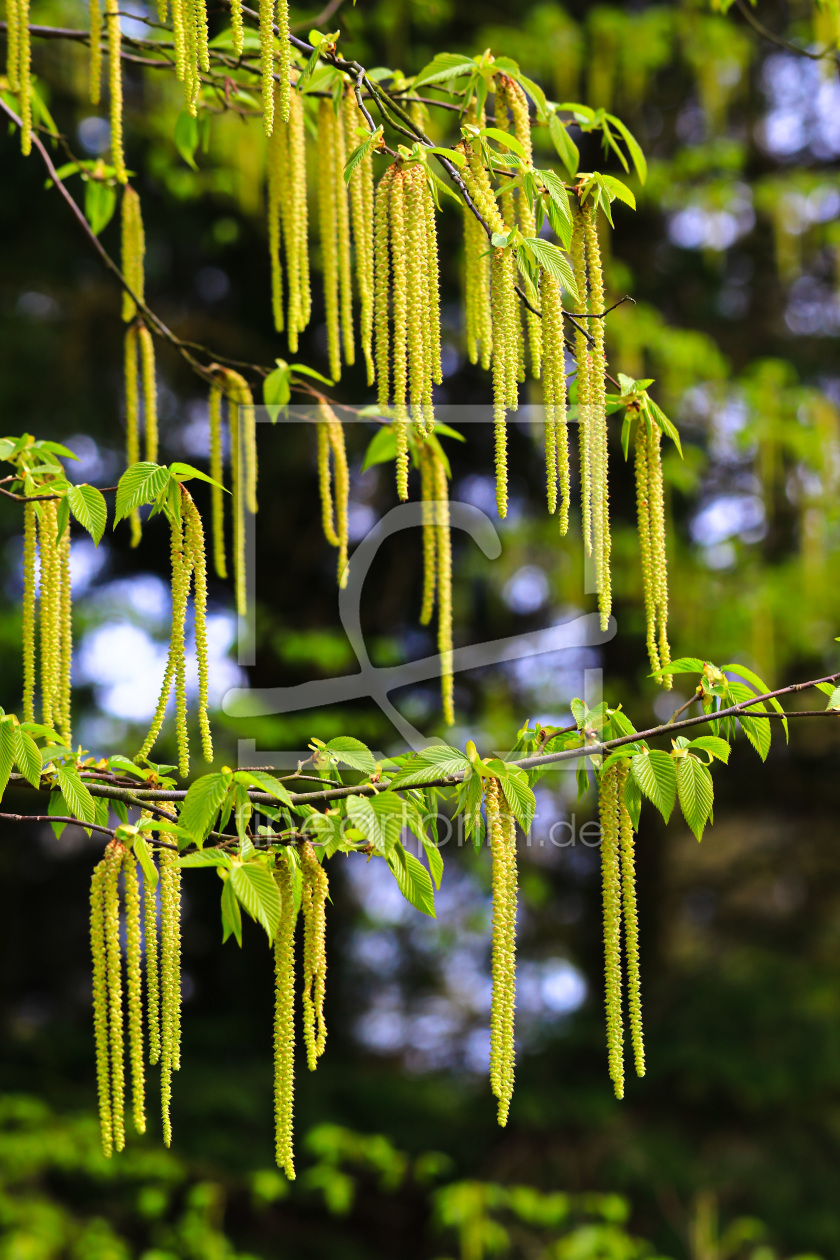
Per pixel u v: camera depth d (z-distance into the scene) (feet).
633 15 35.65
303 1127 33.40
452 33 32.86
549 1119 33.22
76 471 34.04
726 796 37.78
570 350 8.96
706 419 29.55
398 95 10.43
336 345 11.12
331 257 11.06
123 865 7.68
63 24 23.24
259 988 38.45
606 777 8.40
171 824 7.79
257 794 8.04
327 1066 36.58
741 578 29.71
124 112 25.12
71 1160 24.54
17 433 32.32
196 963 40.22
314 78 10.37
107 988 7.56
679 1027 34.45
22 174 31.09
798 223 29.37
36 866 41.73
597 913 39.55
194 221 33.01
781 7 36.06
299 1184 33.24
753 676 8.81
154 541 34.09
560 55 28.22
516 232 8.13
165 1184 25.36
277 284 11.84
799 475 28.89
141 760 8.51
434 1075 39.99
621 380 9.22
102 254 12.48
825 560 28.96
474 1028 42.68
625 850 8.43
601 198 8.79
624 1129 33.30
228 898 7.28
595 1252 22.24
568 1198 31.99
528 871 36.32
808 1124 33.24
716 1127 33.58
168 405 33.94
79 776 8.45
